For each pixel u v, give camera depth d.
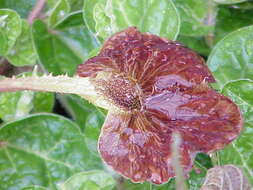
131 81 0.13
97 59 0.13
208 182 0.12
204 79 0.13
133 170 0.13
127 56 0.13
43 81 0.13
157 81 0.13
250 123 0.14
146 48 0.13
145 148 0.13
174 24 0.15
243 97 0.15
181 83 0.13
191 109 0.13
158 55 0.13
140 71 0.13
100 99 0.13
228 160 0.14
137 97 0.13
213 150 0.13
